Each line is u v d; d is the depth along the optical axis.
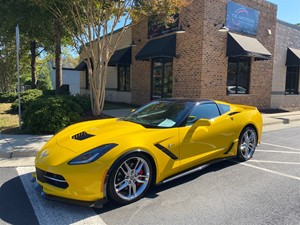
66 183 3.15
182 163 4.04
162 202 3.49
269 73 15.12
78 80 26.47
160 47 12.98
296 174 4.65
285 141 7.58
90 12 9.16
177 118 4.23
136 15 9.62
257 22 13.91
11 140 6.64
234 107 5.46
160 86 14.56
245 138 5.39
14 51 24.50
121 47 18.31
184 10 12.45
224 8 12.26
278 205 3.43
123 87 18.34
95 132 3.86
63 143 3.66
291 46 16.67
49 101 8.06
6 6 10.37
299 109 17.64
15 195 3.71
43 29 14.45
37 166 3.41
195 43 11.99
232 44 12.23
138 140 3.53
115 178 3.28
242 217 3.11
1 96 16.30
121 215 3.15
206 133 4.41
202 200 3.56
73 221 3.02
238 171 4.78
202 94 11.94
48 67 39.34
